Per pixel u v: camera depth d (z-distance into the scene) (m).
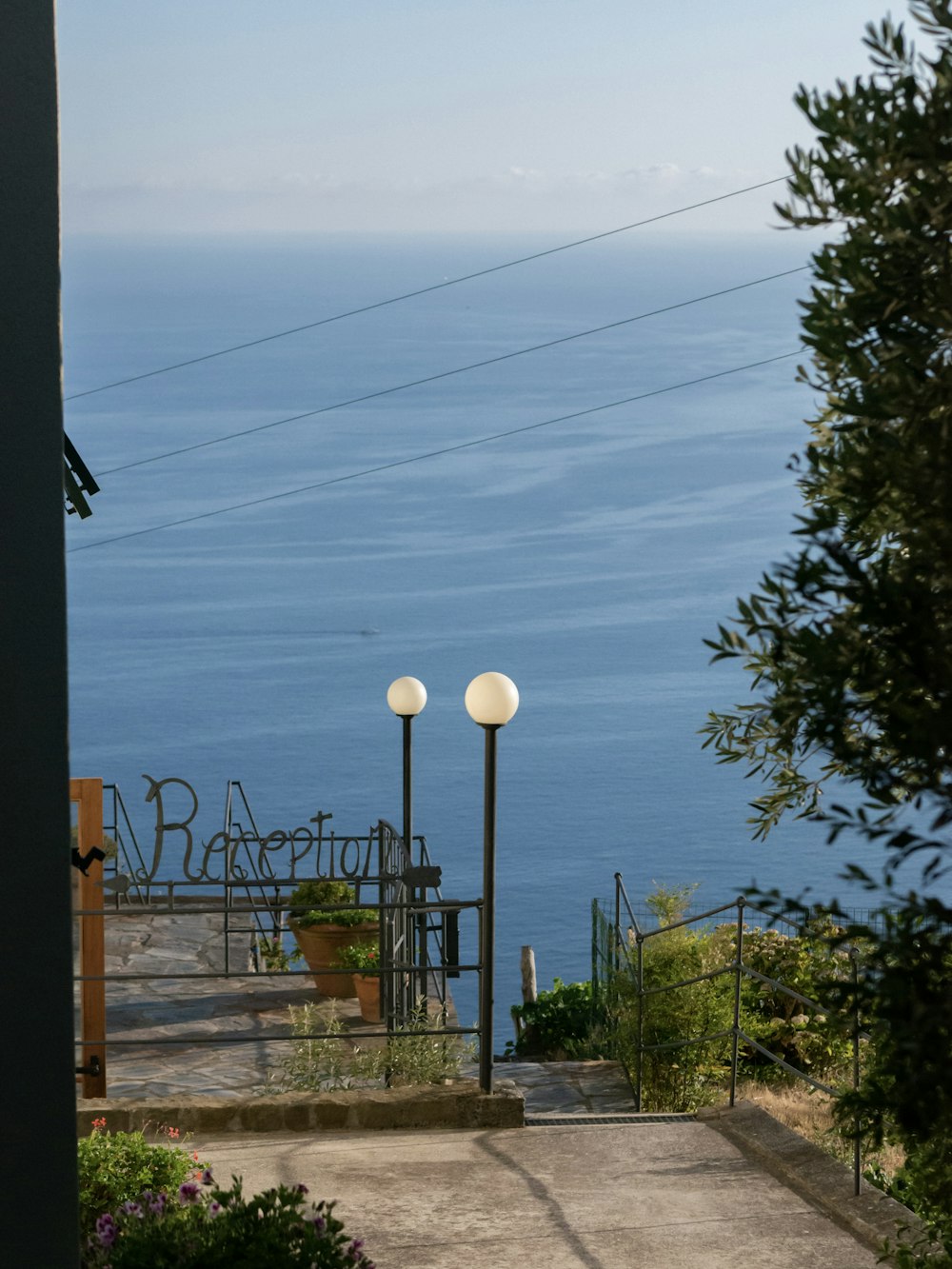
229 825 20.84
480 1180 10.48
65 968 5.25
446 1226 9.52
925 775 3.68
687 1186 10.31
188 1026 18.89
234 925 23.88
